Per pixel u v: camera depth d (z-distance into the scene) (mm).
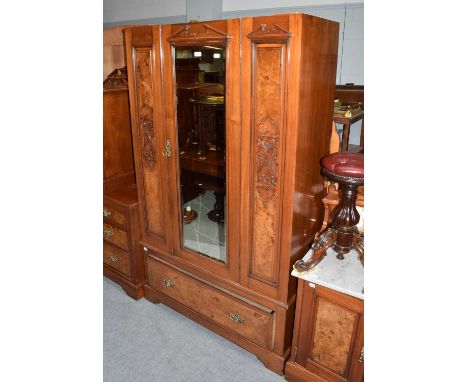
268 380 1633
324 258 1482
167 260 1955
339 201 1503
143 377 1645
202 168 1621
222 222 1646
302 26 1165
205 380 1633
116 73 2225
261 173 1415
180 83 1545
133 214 2010
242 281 1640
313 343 1487
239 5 3361
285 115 1282
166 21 3881
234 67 1339
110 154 2150
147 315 2045
